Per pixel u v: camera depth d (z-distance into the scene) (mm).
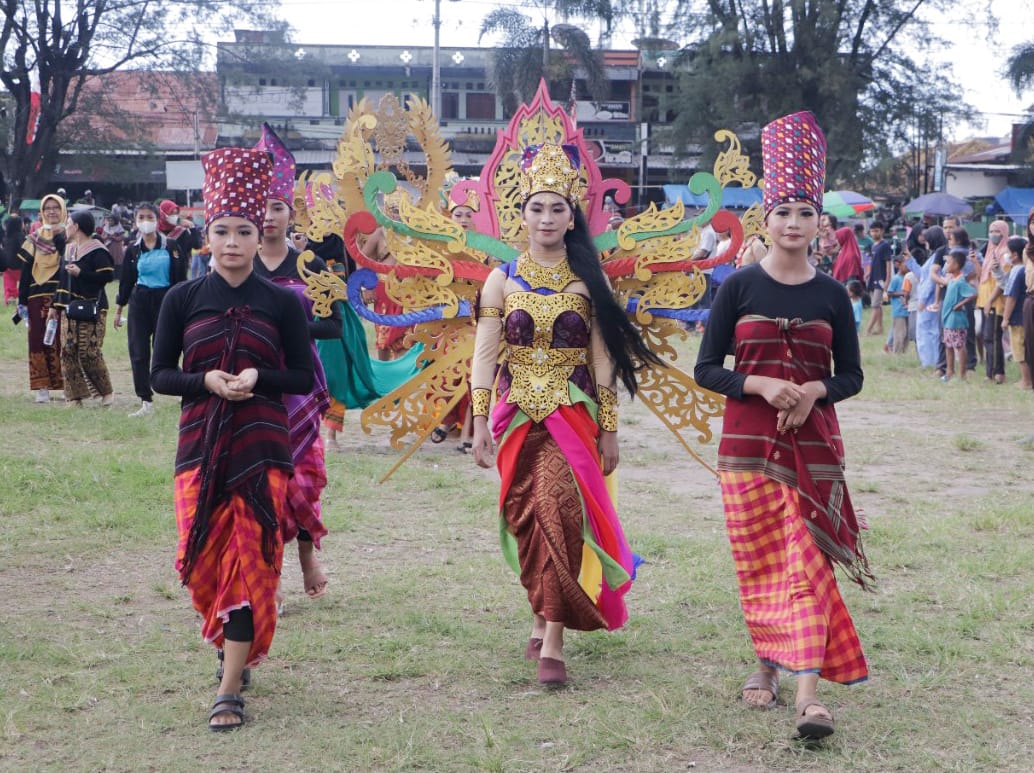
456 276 5273
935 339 14969
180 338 4395
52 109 43531
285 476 4371
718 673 4754
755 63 41312
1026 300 12781
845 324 4371
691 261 5188
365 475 8438
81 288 11164
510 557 4969
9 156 43500
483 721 4156
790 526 4258
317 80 55188
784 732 4160
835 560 4332
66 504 7402
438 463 9016
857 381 4355
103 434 9812
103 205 55781
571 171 4766
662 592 5785
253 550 4211
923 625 5266
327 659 4875
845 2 41750
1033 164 49688
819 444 4293
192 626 5277
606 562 4625
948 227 14578
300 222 6035
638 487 8266
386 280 5301
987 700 4469
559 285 4773
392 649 4984
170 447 9336
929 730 4199
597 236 5203
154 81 46688
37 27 43750
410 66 55562
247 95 54812
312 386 4480
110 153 49000
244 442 4285
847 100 41031
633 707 4383
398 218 5656
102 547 6523
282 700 4461
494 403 4910
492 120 56188
